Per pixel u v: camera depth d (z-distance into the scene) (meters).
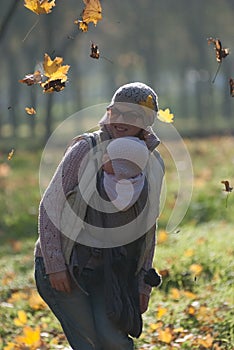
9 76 87.56
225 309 10.77
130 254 7.20
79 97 84.06
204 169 30.27
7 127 96.81
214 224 18.89
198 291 12.30
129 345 7.18
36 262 7.23
